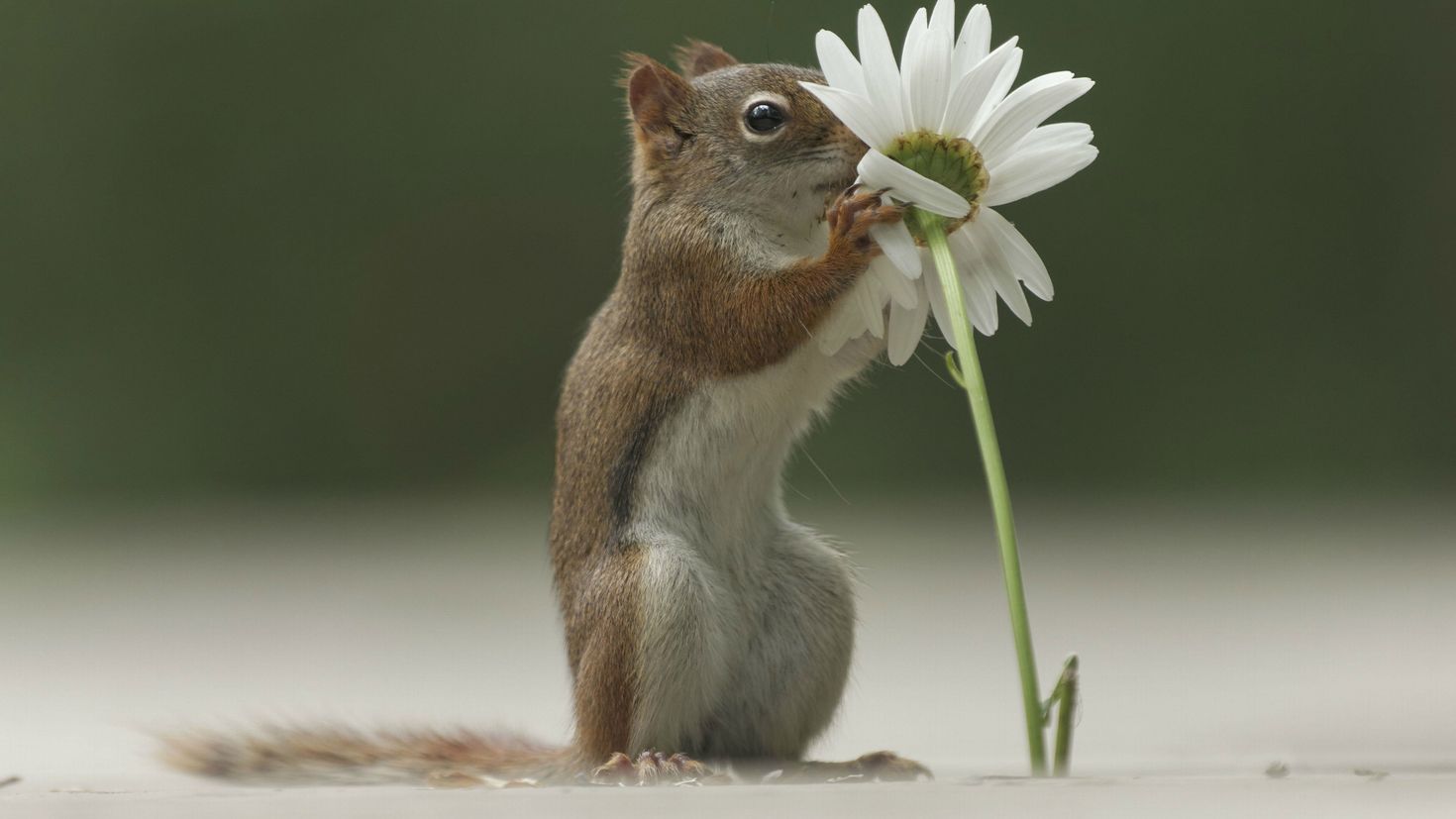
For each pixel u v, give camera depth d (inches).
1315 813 117.0
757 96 126.7
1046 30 237.5
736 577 126.4
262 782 127.3
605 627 125.1
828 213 125.3
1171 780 119.0
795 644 126.5
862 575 127.3
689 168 126.8
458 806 118.3
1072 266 230.8
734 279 126.0
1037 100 122.5
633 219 127.1
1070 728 120.3
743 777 125.3
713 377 126.1
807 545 126.9
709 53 130.0
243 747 127.5
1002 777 120.0
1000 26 237.5
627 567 125.2
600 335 127.1
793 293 125.3
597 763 125.1
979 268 123.0
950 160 122.5
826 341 125.5
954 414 223.6
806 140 126.5
